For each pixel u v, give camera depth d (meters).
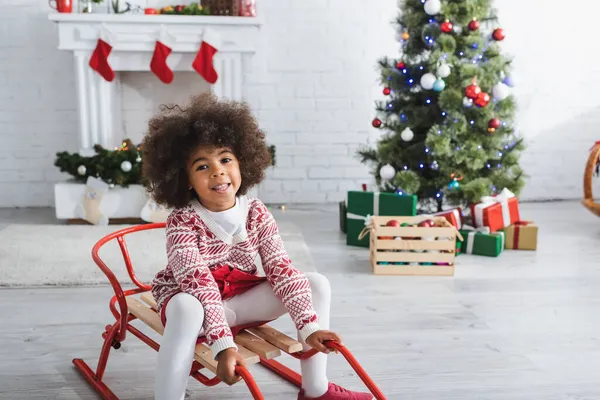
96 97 3.86
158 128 1.43
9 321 2.22
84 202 3.67
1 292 2.52
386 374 1.83
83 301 2.43
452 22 3.18
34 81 4.18
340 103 4.42
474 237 3.11
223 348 1.26
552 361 1.92
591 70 4.46
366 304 2.41
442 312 2.33
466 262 2.99
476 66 3.11
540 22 4.37
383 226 2.84
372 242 2.88
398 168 3.36
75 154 3.72
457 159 3.12
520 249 3.21
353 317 2.27
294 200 4.51
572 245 3.30
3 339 2.06
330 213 4.17
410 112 3.27
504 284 2.65
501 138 3.23
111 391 1.70
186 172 1.41
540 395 1.70
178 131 1.39
